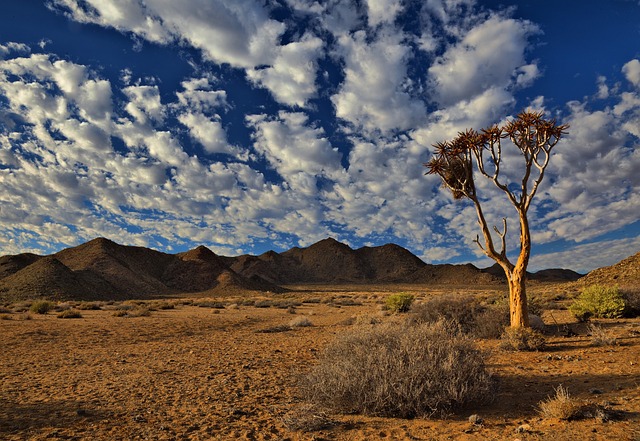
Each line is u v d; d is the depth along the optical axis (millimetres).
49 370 10906
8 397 7848
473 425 5422
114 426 5941
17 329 20375
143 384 8930
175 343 16328
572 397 6344
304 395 7203
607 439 4453
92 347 15328
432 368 6105
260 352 13461
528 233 12680
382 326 7770
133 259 147500
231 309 42219
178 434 5539
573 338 12672
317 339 16250
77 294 74000
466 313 15375
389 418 5875
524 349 11242
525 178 12805
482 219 13492
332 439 5152
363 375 6285
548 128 12219
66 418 6387
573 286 46000
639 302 16656
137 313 30984
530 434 4879
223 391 8148
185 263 154750
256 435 5414
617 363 8602
